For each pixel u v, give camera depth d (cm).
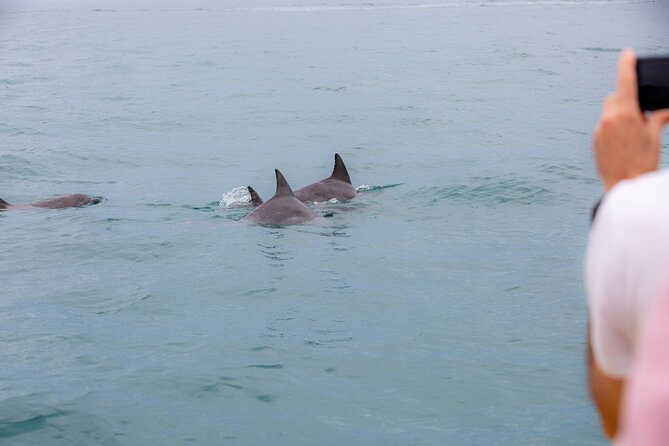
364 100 3556
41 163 2470
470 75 4212
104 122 3191
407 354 970
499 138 2680
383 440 762
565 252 1427
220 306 1178
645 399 161
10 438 775
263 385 886
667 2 10744
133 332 1075
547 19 7962
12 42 6719
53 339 1052
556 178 2055
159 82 4250
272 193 2103
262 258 1423
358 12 9850
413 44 5791
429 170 2241
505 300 1171
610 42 5684
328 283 1273
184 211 1855
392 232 1585
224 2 15250
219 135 2906
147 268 1395
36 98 3812
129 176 2308
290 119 3167
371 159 2439
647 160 229
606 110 235
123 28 8156
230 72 4547
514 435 764
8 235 1647
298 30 7250
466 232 1581
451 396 852
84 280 1337
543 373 903
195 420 809
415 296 1200
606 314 196
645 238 186
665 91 226
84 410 830
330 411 823
